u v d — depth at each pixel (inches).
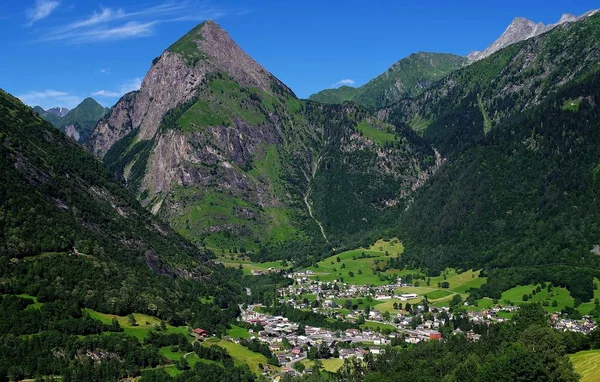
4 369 7529.5
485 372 6948.8
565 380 6628.9
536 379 6673.2
